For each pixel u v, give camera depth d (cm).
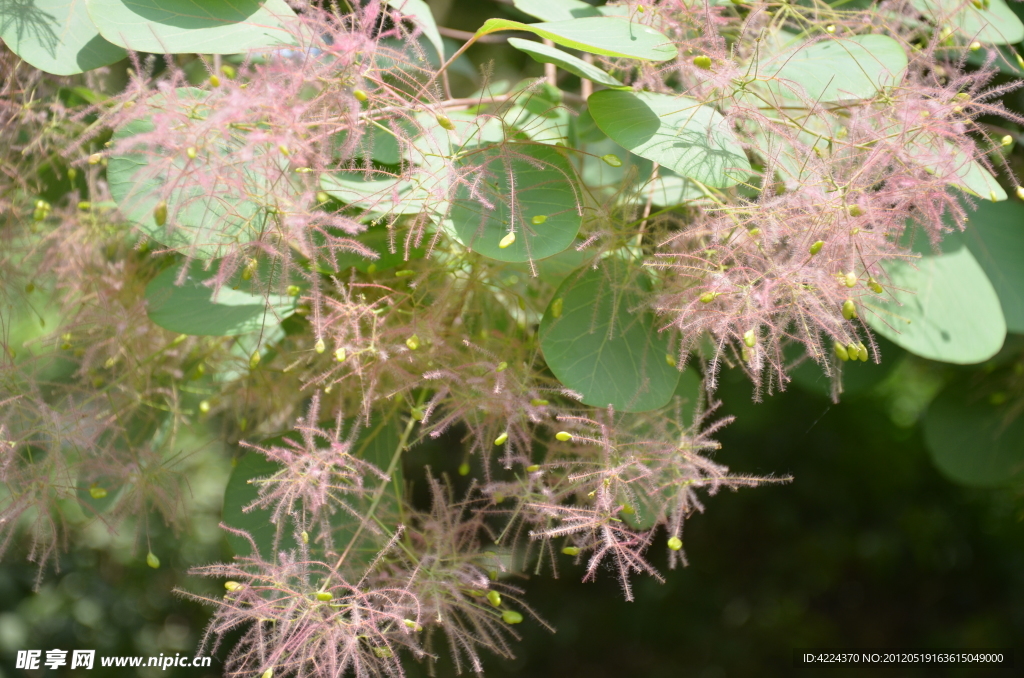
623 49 82
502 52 119
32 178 92
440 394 85
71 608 182
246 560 86
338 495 87
